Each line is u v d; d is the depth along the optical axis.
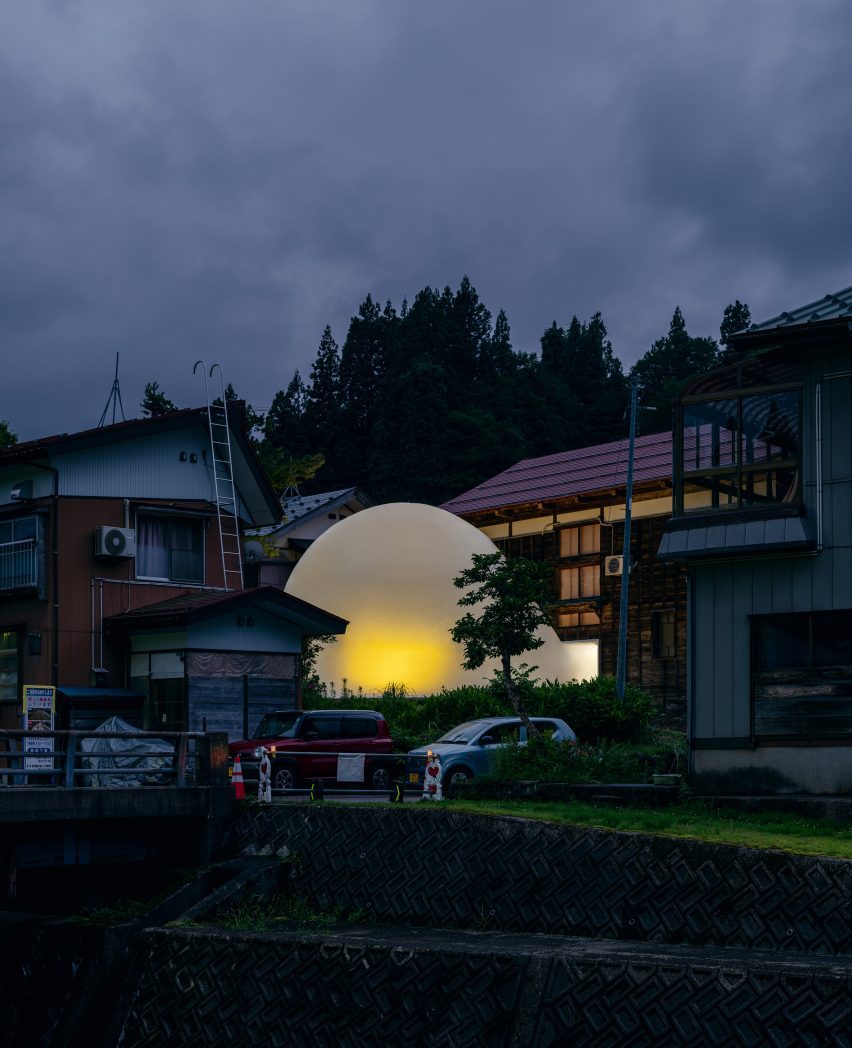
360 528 42.84
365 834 18.56
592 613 45.69
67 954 17.16
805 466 18.98
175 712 26.64
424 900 17.41
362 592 40.47
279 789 22.88
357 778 24.03
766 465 19.31
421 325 76.94
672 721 42.34
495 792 21.31
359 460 77.56
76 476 27.61
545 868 16.45
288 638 28.45
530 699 31.75
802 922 14.15
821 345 18.92
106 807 19.12
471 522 50.31
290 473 42.69
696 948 14.39
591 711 31.25
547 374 80.19
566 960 13.38
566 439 77.56
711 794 19.14
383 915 17.72
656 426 75.00
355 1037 14.35
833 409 18.84
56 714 26.09
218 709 26.94
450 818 17.72
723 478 20.06
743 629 19.28
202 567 29.38
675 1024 12.46
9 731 18.42
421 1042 13.90
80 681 26.92
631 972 12.91
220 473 30.17
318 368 83.75
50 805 18.52
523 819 17.02
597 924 15.72
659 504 44.19
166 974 15.98
